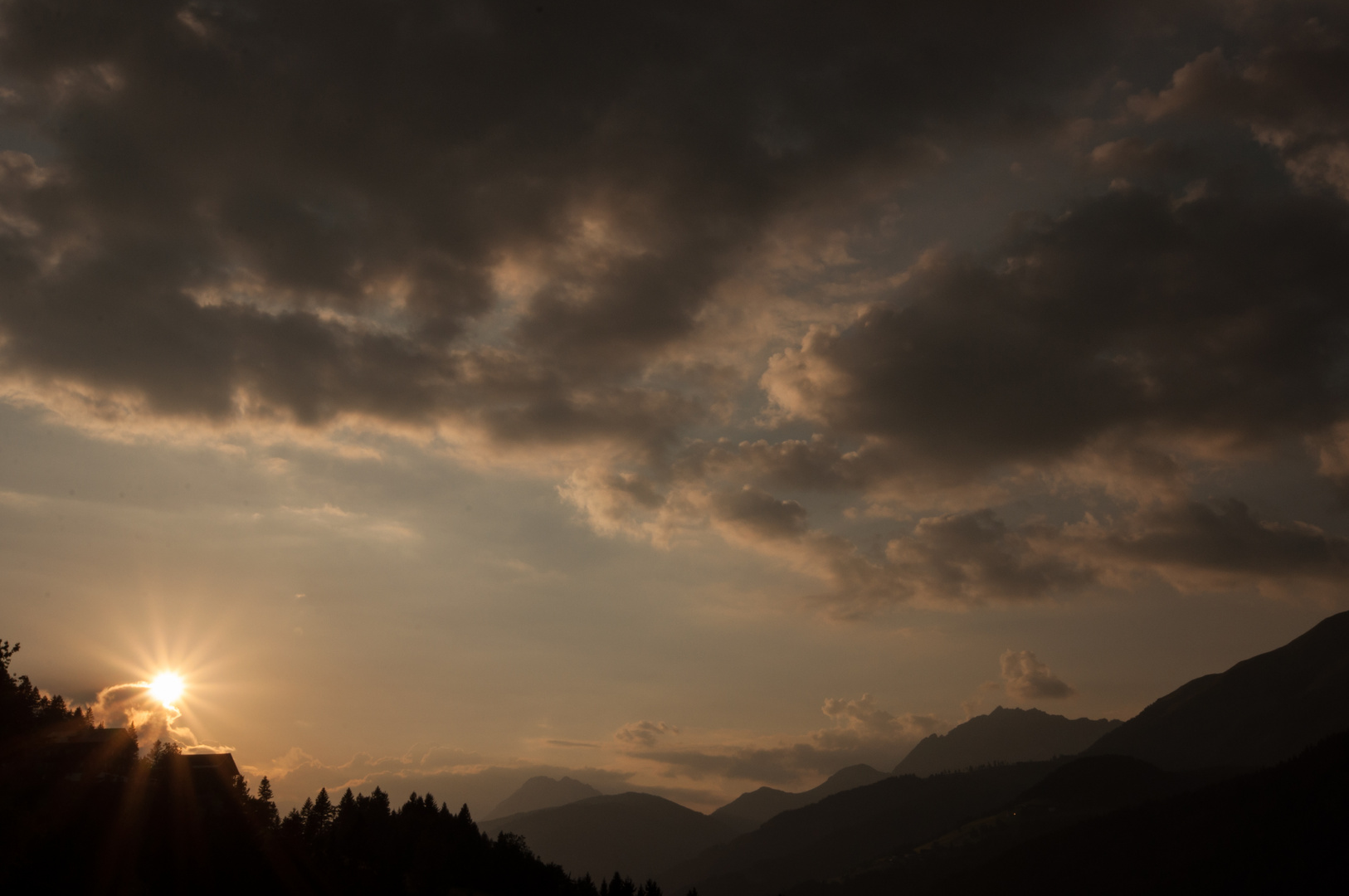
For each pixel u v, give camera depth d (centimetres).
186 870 15238
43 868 13600
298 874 16900
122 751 17350
